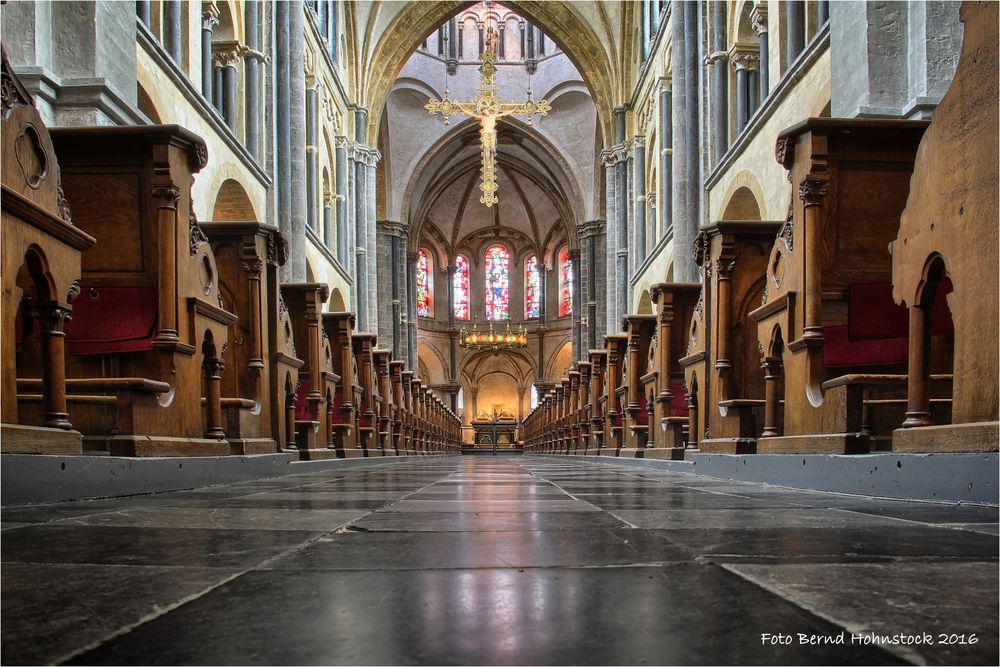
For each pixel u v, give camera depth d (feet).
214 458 18.71
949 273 12.05
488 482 20.39
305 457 30.07
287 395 28.35
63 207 13.96
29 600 4.84
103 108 26.66
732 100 56.54
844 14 29.01
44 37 26.18
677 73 62.03
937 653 3.58
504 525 9.13
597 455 54.24
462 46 147.54
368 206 103.71
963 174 11.66
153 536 8.09
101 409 16.94
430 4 108.27
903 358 18.67
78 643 3.82
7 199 11.88
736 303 24.81
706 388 26.37
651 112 85.87
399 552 6.91
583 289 147.13
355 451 40.68
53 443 12.87
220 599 4.86
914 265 13.23
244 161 52.13
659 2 84.02
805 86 39.60
